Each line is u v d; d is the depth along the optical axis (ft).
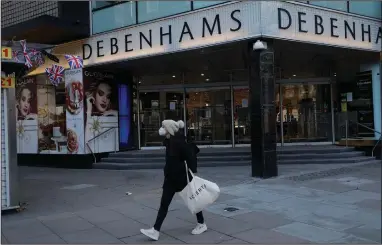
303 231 18.76
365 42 41.22
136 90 51.88
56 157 47.62
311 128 51.98
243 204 24.35
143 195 28.63
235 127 51.65
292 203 24.30
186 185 18.28
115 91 48.55
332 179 31.99
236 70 50.44
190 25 37.14
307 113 52.13
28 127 50.26
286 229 19.11
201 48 36.78
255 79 33.58
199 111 52.21
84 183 34.96
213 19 35.63
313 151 44.11
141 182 34.35
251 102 33.91
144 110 52.31
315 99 52.13
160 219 18.29
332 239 17.54
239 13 34.01
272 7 33.63
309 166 40.14
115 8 43.19
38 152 49.11
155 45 39.55
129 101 50.44
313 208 22.99
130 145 50.11
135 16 41.60
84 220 22.11
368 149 45.27
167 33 38.63
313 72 51.75
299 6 35.60
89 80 45.73
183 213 22.74
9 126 24.63
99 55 44.06
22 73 27.35
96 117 46.21
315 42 36.68
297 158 42.96
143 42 40.45
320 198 25.49
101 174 40.19
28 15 48.42
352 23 40.09
